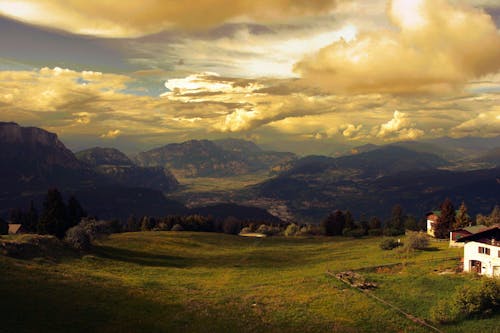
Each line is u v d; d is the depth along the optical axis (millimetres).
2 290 46719
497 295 49469
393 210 190375
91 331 40562
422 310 52188
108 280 62281
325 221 186000
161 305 51719
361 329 46750
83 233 88500
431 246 98625
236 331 44594
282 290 63969
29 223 168125
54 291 50062
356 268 76062
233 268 88125
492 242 62969
